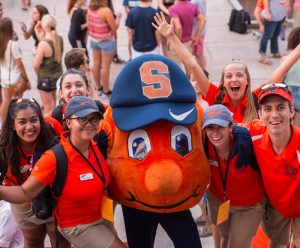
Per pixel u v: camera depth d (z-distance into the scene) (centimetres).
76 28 945
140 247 413
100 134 382
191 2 901
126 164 367
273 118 361
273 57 1092
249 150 375
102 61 905
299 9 999
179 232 402
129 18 833
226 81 475
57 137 392
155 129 365
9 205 494
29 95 939
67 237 384
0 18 837
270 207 427
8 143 399
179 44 481
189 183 367
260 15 1036
